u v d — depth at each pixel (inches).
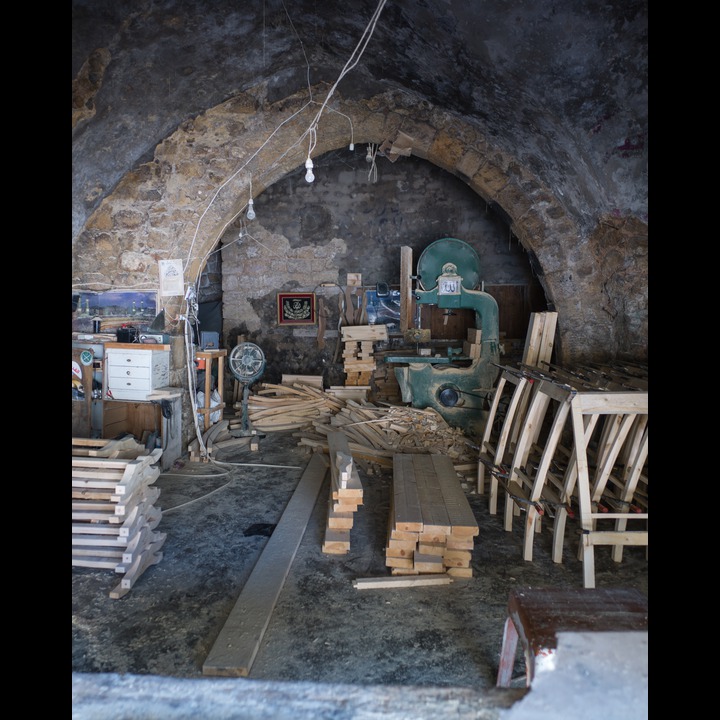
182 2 157.6
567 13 136.2
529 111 180.9
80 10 146.6
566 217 221.1
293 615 128.5
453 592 139.3
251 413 291.0
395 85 225.3
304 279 327.9
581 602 76.9
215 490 206.4
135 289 237.0
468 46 161.8
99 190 220.8
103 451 154.7
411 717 59.3
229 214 241.9
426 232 319.3
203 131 231.6
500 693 61.7
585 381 168.1
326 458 240.8
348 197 321.7
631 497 150.2
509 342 312.8
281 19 185.0
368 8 166.7
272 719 59.7
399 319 323.3
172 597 135.8
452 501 160.4
